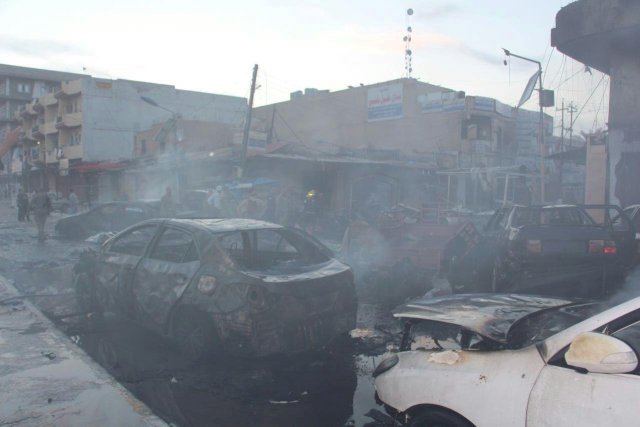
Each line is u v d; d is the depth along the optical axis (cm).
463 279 941
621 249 835
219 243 567
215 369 543
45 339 622
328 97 3828
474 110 3106
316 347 545
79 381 495
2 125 7100
